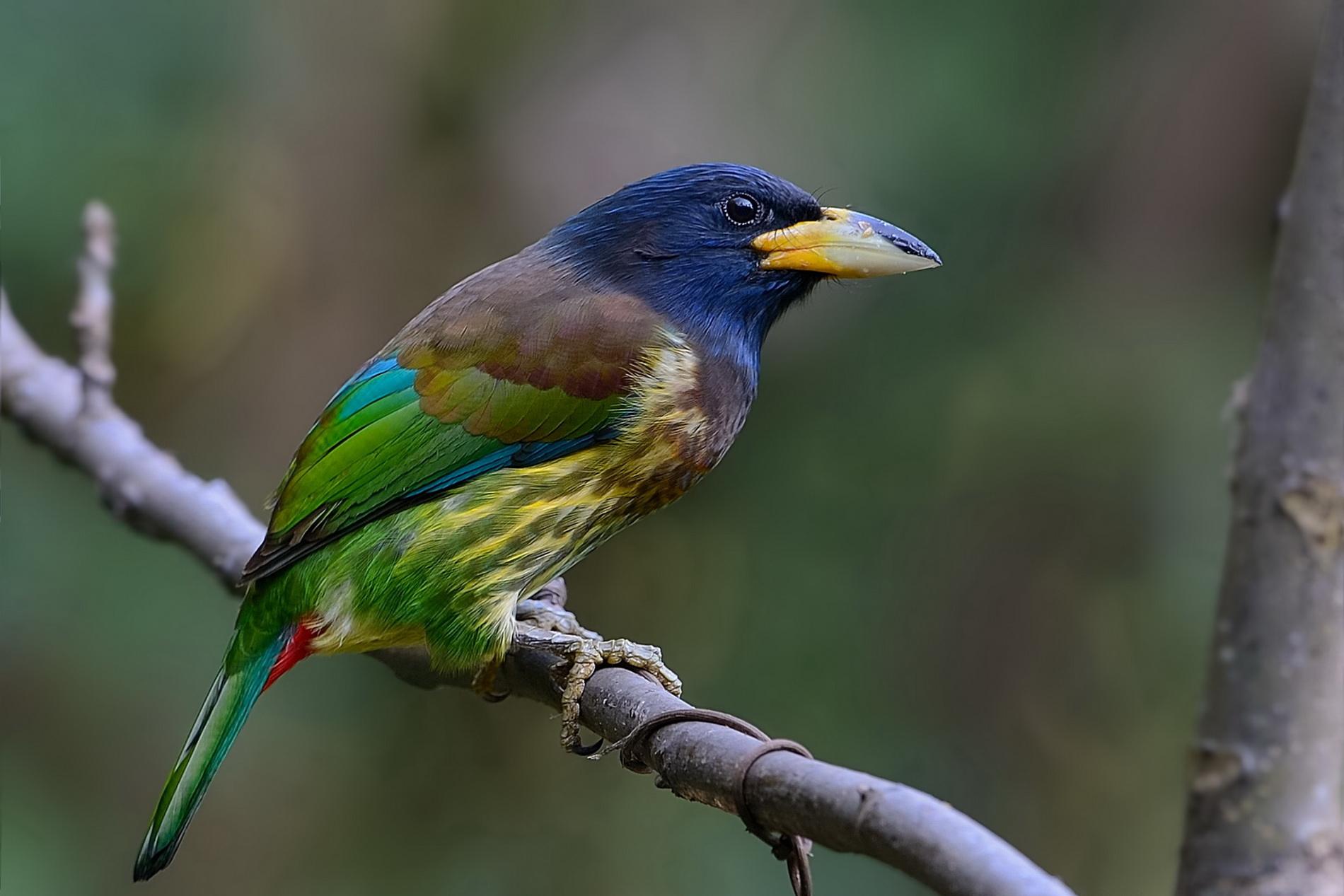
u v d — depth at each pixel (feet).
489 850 41.37
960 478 40.63
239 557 23.99
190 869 40.57
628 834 40.98
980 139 39.06
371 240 42.24
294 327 42.04
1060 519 40.45
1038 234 40.57
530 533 23.11
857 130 39.27
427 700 42.14
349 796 41.65
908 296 40.29
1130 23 41.91
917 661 40.14
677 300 24.49
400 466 22.89
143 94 37.24
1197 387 40.91
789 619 39.93
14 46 35.63
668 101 41.09
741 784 14.17
